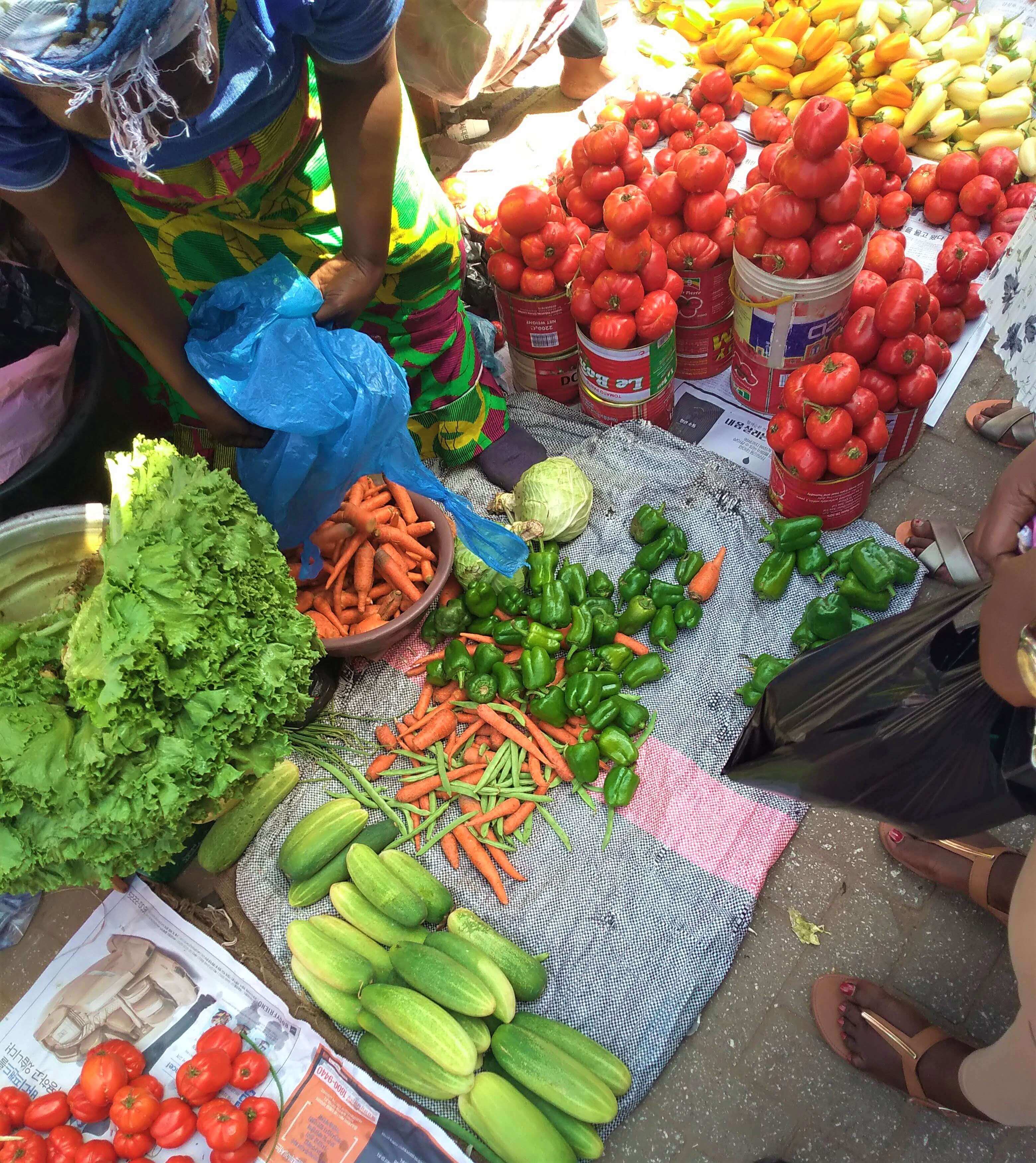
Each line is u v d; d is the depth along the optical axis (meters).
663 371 2.99
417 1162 2.05
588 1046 2.10
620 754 2.48
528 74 4.36
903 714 1.71
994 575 1.44
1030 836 2.45
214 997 2.29
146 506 1.87
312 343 2.11
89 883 1.96
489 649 2.65
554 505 2.85
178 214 2.36
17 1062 2.23
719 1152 2.14
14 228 2.49
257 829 2.45
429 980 2.09
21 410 2.34
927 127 3.74
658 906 2.36
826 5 3.83
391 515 2.81
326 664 2.68
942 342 2.79
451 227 2.68
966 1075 1.82
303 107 2.17
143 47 1.11
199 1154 2.09
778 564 2.79
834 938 2.38
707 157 2.73
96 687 1.72
